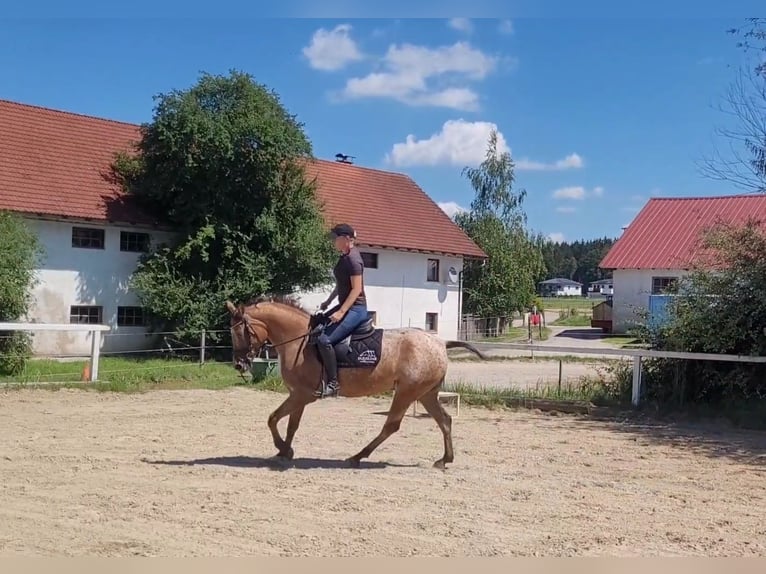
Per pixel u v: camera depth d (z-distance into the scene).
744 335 14.62
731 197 45.72
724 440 12.70
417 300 37.03
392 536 6.84
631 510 7.99
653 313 16.50
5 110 28.98
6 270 19.95
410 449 11.28
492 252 44.03
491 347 16.62
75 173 27.55
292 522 7.18
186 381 19.05
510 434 12.88
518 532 7.08
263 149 25.81
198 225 26.38
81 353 25.67
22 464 9.49
